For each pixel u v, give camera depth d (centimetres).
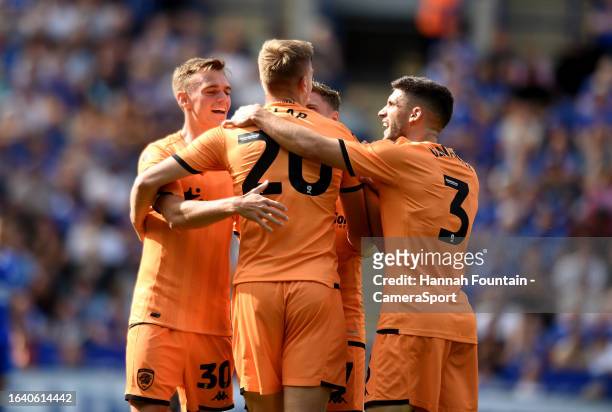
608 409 3681
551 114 5603
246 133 2111
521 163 5203
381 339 2108
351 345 2259
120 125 5750
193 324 2239
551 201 4953
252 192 2042
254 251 2084
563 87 5941
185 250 2244
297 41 2170
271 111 2136
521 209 4784
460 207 2136
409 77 2234
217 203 2070
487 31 6950
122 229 5141
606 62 5847
